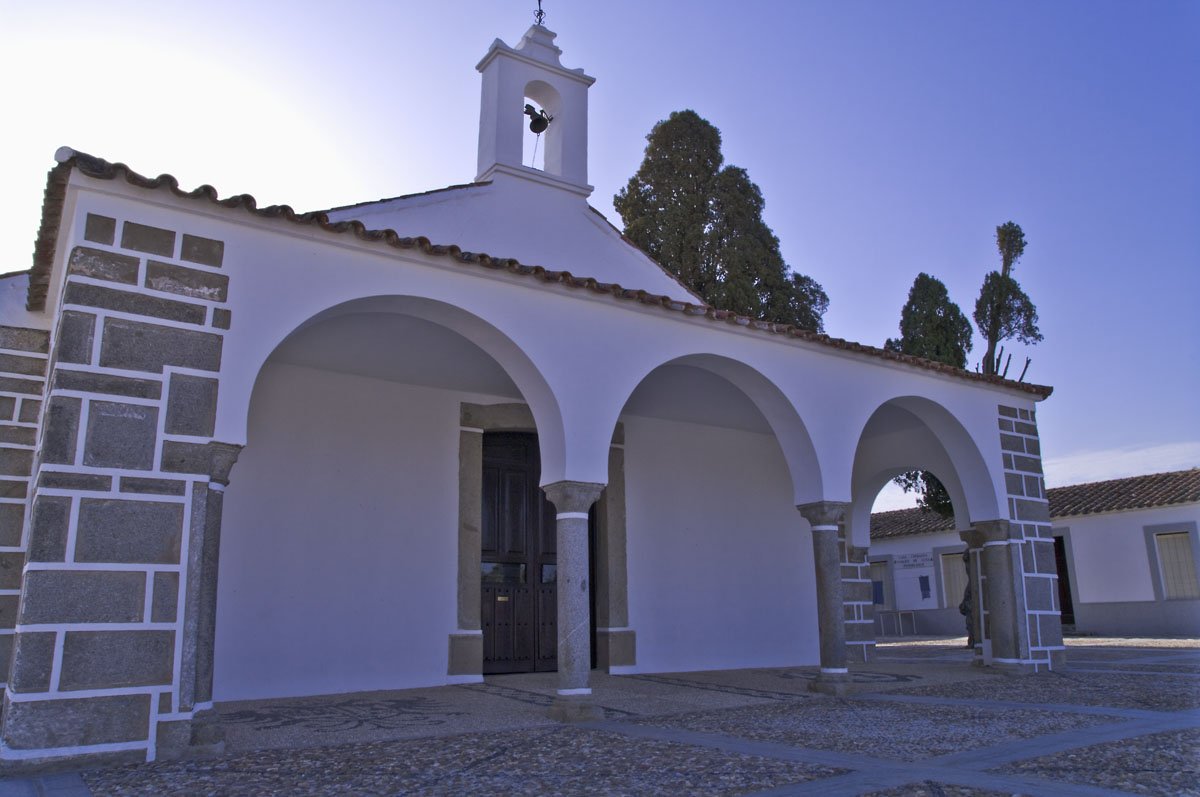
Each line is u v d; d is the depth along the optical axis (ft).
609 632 35.35
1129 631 64.18
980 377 34.91
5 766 15.51
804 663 41.19
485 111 33.06
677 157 59.47
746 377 29.43
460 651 31.14
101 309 17.99
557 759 16.99
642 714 23.67
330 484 29.81
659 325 26.86
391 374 31.19
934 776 15.12
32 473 24.27
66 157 17.56
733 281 54.95
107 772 15.88
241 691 26.84
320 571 29.01
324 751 17.97
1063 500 72.08
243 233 19.97
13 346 25.13
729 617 39.09
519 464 35.91
